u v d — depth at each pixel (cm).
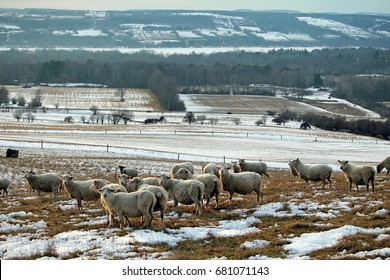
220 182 2819
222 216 2492
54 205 2966
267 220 2398
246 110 15588
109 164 6200
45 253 1972
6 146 7650
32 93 18788
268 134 10462
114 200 2275
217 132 10612
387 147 9144
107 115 13100
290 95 19700
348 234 2014
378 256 1767
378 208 2384
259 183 2822
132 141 9075
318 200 2728
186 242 2081
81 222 2478
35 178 3372
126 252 1964
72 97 18050
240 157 7506
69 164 6138
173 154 7419
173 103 15825
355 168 3097
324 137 10306
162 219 2323
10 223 2527
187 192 2547
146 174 5256
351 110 15662
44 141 8600
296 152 8256
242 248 1972
